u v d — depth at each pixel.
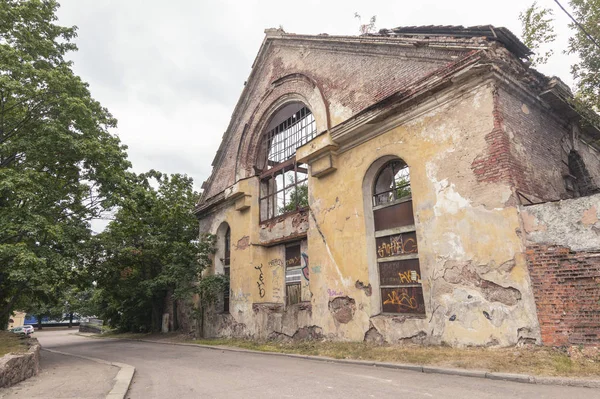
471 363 6.79
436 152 9.24
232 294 16.53
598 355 6.27
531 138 9.00
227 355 11.44
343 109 12.23
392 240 10.48
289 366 8.49
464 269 8.30
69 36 14.21
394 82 10.72
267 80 16.61
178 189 22.06
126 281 21.55
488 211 8.06
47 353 14.80
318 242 12.35
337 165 12.07
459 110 8.92
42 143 11.38
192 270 18.03
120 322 27.50
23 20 12.93
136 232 19.39
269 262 15.59
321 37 13.49
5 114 12.62
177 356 11.80
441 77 9.05
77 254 12.38
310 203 12.90
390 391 5.54
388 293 10.35
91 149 12.02
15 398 5.93
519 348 7.18
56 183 12.73
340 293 11.27
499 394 5.08
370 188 11.30
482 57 8.27
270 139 17.17
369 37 11.56
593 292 6.64
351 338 10.69
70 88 12.41
